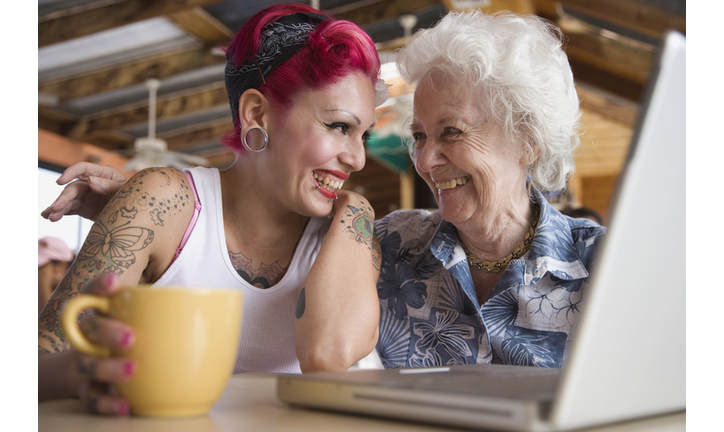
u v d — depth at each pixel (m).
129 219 1.04
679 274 0.51
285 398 0.63
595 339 0.44
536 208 1.31
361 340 0.94
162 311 0.55
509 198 1.24
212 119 9.35
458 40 1.18
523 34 1.22
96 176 1.24
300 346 0.95
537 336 1.23
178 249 1.16
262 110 1.17
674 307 0.52
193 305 0.55
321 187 1.17
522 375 0.63
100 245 1.00
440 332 1.30
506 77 1.16
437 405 0.50
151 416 0.56
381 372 0.68
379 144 6.66
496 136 1.20
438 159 1.23
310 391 0.60
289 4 1.24
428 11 6.69
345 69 1.13
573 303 1.21
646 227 0.46
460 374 0.65
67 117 8.74
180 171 1.21
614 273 0.44
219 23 6.73
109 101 8.38
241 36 1.21
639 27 5.73
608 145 10.00
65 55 6.97
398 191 12.88
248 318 1.22
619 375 0.47
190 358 0.55
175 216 1.12
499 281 1.22
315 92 1.13
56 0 5.91
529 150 1.24
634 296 0.47
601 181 11.28
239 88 1.21
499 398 0.46
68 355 0.73
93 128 8.80
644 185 0.44
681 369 0.55
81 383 0.61
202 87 8.23
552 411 0.43
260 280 1.25
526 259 1.21
